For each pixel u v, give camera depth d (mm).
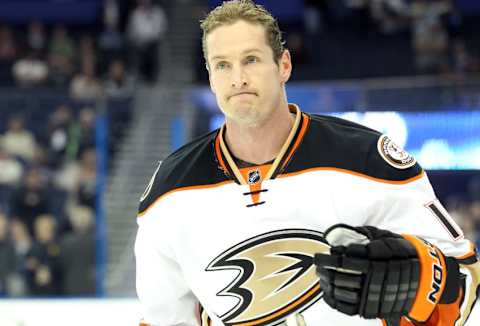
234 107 5113
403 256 4648
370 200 5172
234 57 5078
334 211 5230
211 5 33812
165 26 32750
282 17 37781
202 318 6023
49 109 17922
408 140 16562
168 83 30875
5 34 33219
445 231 5184
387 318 4836
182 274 5840
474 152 16297
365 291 4633
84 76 30281
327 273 4711
